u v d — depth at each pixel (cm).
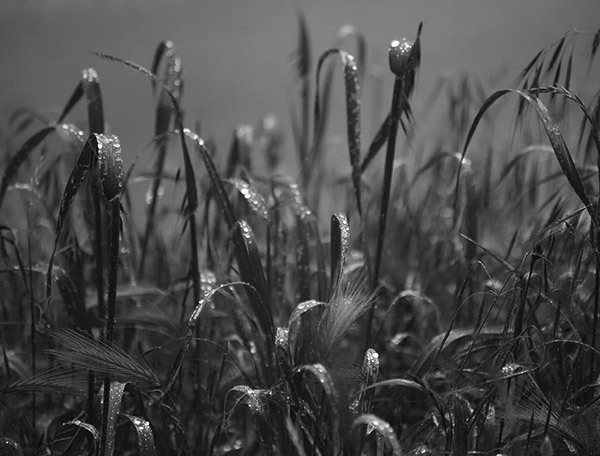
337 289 83
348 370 80
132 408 98
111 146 79
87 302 104
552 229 88
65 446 97
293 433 77
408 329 107
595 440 81
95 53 93
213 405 97
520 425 88
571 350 92
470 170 110
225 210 93
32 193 100
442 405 84
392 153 95
